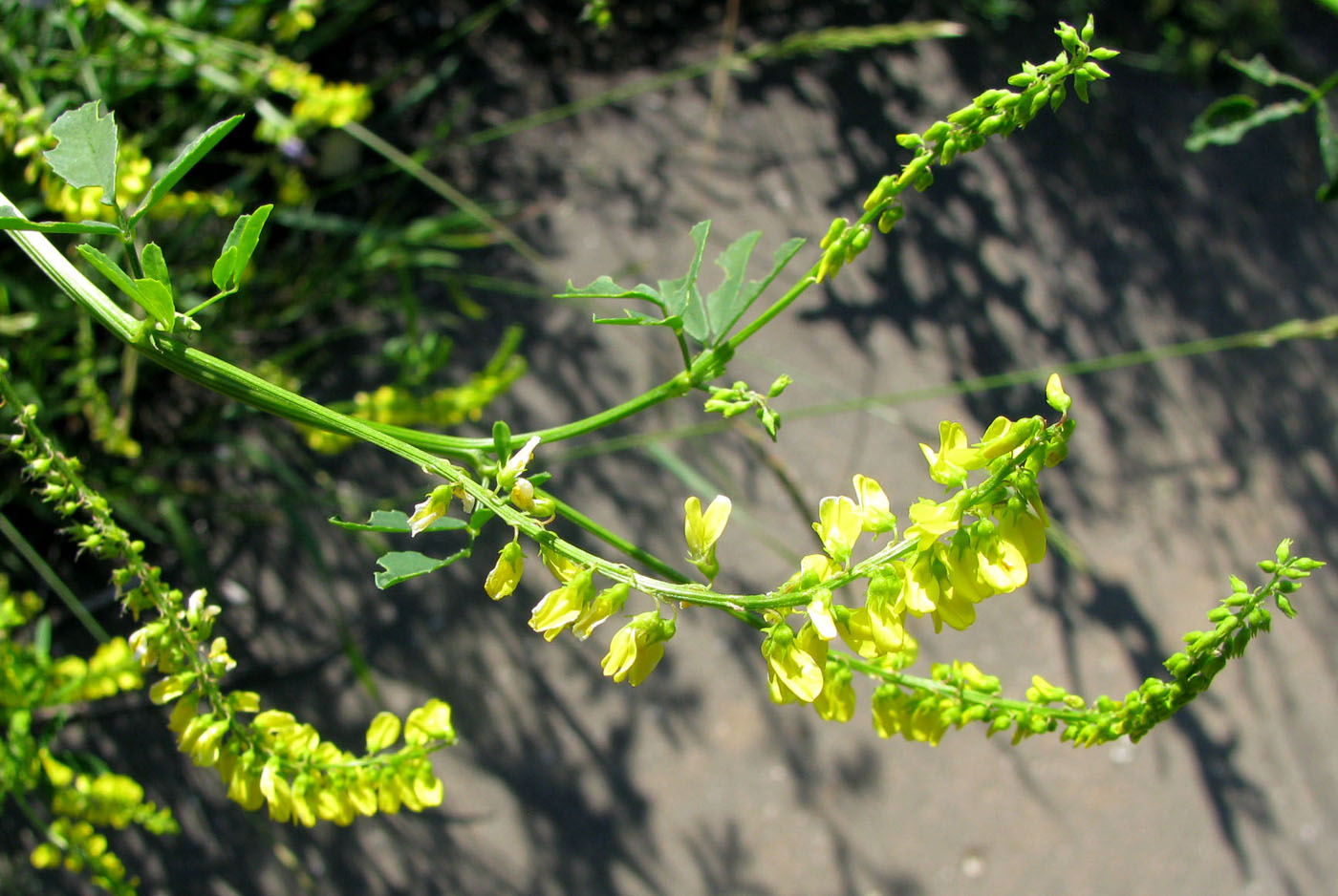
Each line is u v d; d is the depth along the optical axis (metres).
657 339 4.18
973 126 1.05
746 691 3.73
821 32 5.09
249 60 2.81
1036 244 4.77
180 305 3.11
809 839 3.56
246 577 3.48
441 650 3.55
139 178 1.90
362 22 4.55
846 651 1.41
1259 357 4.71
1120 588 4.08
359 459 3.71
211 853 3.21
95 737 3.18
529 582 3.71
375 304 3.87
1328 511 4.41
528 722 3.55
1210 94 5.43
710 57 4.93
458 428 3.84
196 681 1.32
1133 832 3.70
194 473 3.54
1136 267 4.82
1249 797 3.81
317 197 3.83
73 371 2.95
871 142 4.83
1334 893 3.71
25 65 2.47
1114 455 4.38
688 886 3.46
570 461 3.89
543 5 4.88
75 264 2.81
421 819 3.38
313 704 3.40
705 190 4.55
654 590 1.05
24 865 3.07
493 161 4.42
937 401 4.31
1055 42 5.36
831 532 1.05
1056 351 4.53
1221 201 5.11
